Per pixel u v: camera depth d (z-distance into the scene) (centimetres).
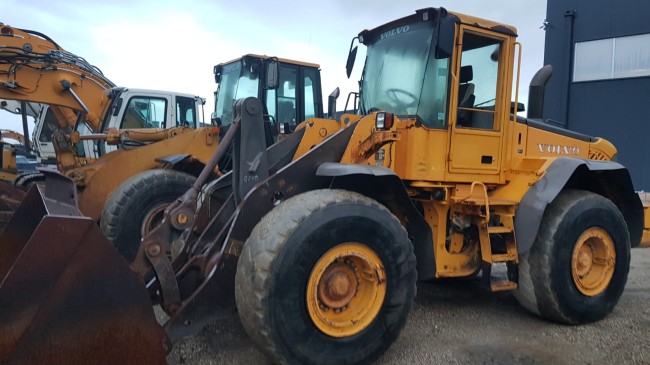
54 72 734
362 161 368
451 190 404
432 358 339
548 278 397
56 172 311
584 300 412
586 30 1446
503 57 424
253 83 719
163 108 878
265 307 275
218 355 334
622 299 494
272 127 714
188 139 639
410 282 329
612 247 434
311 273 289
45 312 219
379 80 444
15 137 1232
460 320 418
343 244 302
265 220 297
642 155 1366
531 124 466
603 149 538
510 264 425
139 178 548
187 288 316
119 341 238
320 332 294
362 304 316
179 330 286
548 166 416
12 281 212
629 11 1364
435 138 394
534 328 403
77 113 848
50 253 220
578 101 1477
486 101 424
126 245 533
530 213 398
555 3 1495
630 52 1372
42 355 219
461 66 411
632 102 1376
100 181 602
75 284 226
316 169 345
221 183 382
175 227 324
